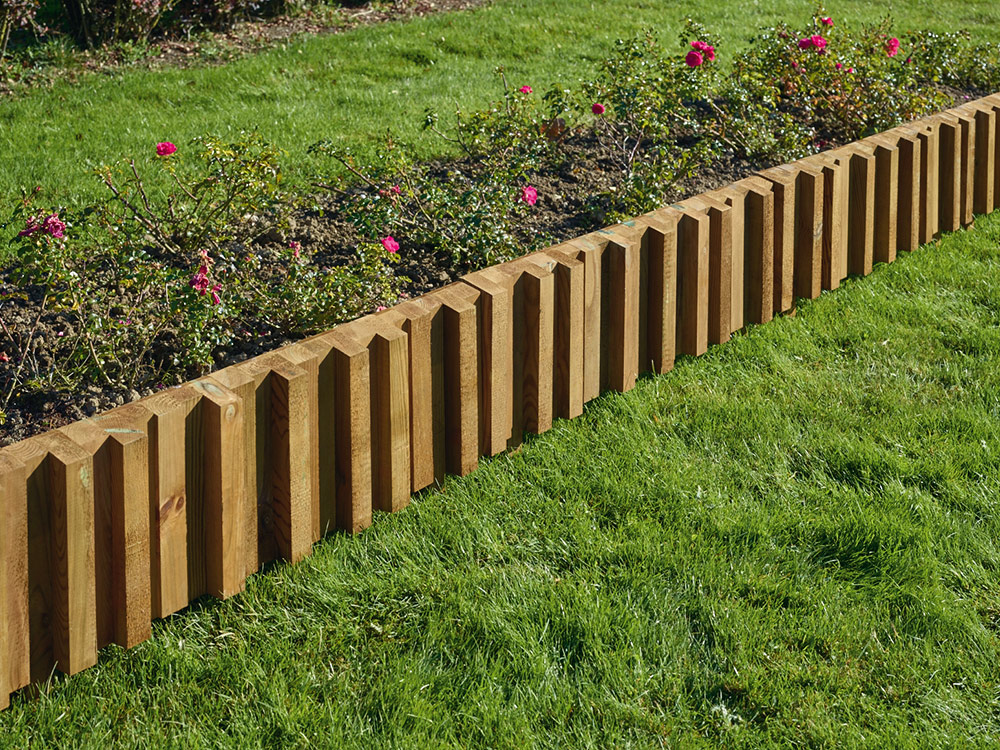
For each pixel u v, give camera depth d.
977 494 4.11
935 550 3.82
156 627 3.47
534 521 3.99
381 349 3.82
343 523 3.93
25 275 4.71
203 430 3.39
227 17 11.41
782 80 8.07
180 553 3.40
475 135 6.80
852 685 3.22
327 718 3.09
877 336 5.42
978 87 9.26
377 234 5.65
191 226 5.57
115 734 3.07
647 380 5.01
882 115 7.71
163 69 9.87
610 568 3.73
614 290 4.73
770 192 5.36
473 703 3.15
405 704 3.14
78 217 5.55
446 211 5.61
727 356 5.24
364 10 12.41
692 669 3.28
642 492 4.15
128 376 4.45
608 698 3.16
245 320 4.90
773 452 4.43
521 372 4.45
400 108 8.38
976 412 4.69
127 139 7.59
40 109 8.31
